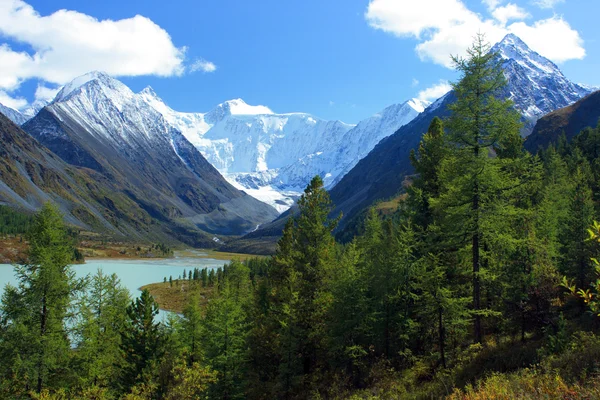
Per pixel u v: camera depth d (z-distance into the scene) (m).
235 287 60.16
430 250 25.53
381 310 27.09
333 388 26.42
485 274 21.72
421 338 26.59
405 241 26.30
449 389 17.98
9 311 25.50
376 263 28.14
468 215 21.05
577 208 31.06
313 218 32.94
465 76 21.12
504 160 20.92
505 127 20.36
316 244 32.81
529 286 23.06
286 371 28.00
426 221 28.28
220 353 33.28
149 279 159.12
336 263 32.12
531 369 16.11
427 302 22.69
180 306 101.88
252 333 32.84
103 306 37.03
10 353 24.39
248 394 31.56
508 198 22.58
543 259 24.11
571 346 17.38
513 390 13.32
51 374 26.09
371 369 26.11
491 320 27.75
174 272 188.25
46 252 26.20
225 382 32.16
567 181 52.09
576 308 26.19
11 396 24.59
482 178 20.16
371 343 27.34
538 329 22.64
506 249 22.92
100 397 25.34
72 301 29.08
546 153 79.44
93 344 31.55
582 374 13.20
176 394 22.61
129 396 24.22
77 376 27.00
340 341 25.95
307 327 30.12
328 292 30.59
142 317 35.69
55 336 26.89
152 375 29.81
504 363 18.52
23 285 26.14
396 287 26.42
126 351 34.66
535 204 35.34
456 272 25.30
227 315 33.88
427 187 28.31
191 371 23.34
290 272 31.34
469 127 20.88
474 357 20.66
